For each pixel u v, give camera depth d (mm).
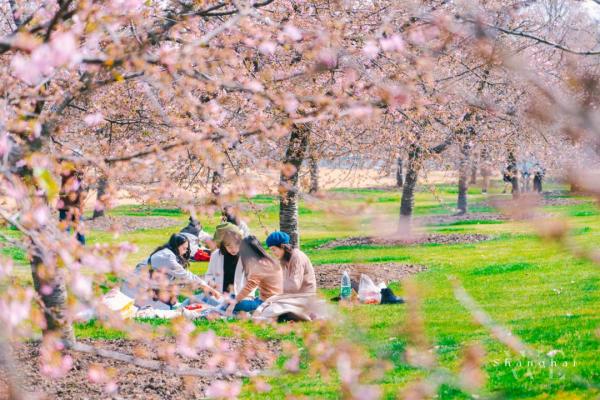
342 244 29656
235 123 11945
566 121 2184
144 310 13672
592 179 2092
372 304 14492
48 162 6285
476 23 2865
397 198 44750
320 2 12359
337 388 8391
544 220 2322
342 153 18438
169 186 8508
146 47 6711
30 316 5891
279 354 10219
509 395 7434
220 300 12359
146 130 12773
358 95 10469
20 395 5574
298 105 8453
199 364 9594
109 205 8711
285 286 13391
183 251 14148
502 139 22516
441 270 19250
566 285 15250
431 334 10648
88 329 12031
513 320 11641
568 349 9328
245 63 12469
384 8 12234
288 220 20594
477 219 36156
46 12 7133
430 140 21266
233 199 8000
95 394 8539
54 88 8383
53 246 5680
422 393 4586
